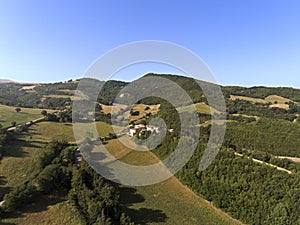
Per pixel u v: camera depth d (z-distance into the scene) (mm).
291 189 45875
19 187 47219
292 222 43375
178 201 56438
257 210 47906
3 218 41969
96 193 45406
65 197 47312
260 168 52281
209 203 57062
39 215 43219
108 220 39656
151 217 49188
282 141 60781
